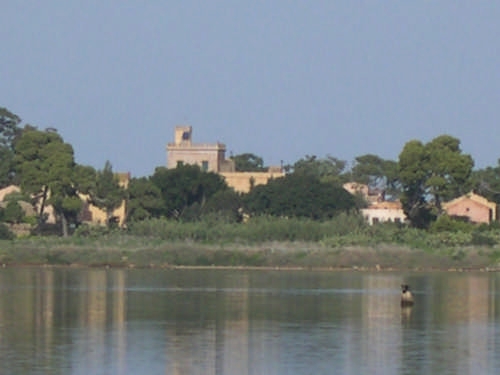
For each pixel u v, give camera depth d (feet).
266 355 597.93
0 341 631.56
